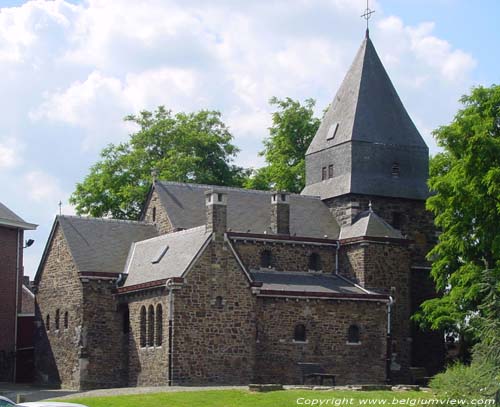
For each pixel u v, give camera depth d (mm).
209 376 52750
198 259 53062
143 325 55125
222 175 80938
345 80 66688
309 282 58688
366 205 62656
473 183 54469
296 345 56094
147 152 79125
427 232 64188
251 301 54469
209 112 82812
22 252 67375
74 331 57375
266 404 42656
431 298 63562
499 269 52531
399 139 64500
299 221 61750
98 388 56438
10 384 62062
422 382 59688
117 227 60875
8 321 65312
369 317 58438
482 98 56156
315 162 66062
